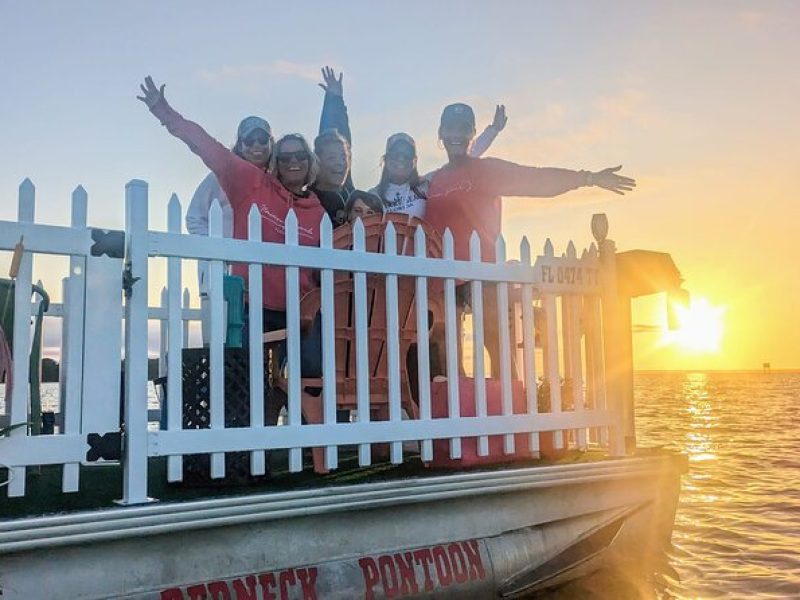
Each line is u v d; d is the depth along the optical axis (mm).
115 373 3215
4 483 2992
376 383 4203
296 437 3578
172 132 4719
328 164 5305
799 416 35250
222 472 3373
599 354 4703
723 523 7984
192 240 3381
